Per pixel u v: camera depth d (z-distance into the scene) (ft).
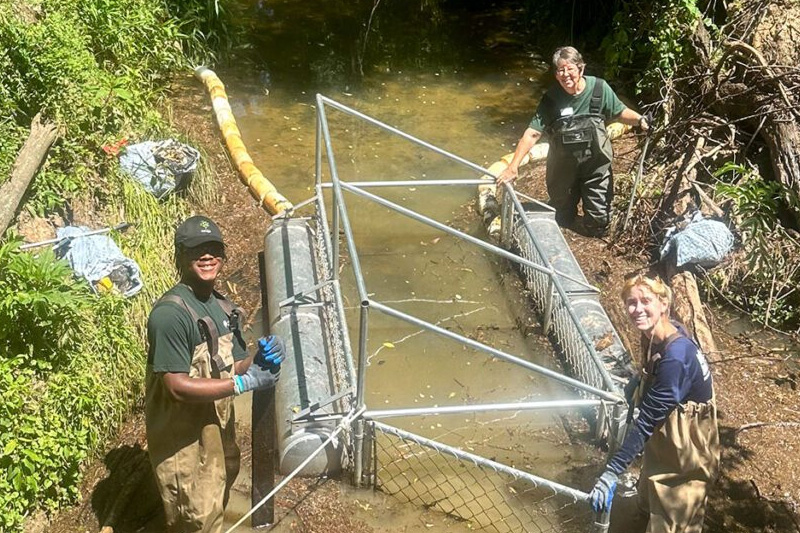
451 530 14.57
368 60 32.73
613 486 12.53
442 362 18.53
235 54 32.12
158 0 29.25
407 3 37.70
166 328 12.13
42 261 16.12
